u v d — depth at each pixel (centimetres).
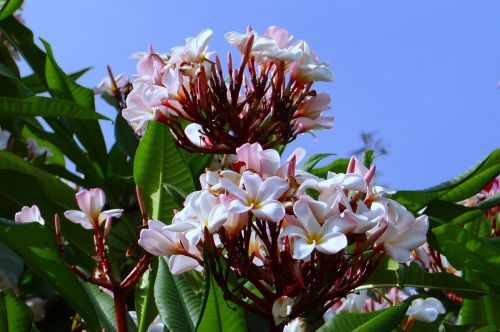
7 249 161
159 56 161
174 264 134
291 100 161
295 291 130
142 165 164
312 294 130
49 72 219
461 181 175
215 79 158
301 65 161
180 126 161
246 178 129
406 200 176
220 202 129
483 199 197
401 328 167
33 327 154
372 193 136
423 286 168
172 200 164
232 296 131
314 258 131
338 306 185
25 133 260
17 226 147
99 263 151
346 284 132
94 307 153
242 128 159
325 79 161
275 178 130
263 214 127
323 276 130
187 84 159
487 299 176
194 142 162
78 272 150
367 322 137
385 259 167
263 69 161
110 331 155
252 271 131
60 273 150
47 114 188
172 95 157
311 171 184
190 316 141
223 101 157
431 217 176
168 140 163
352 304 176
